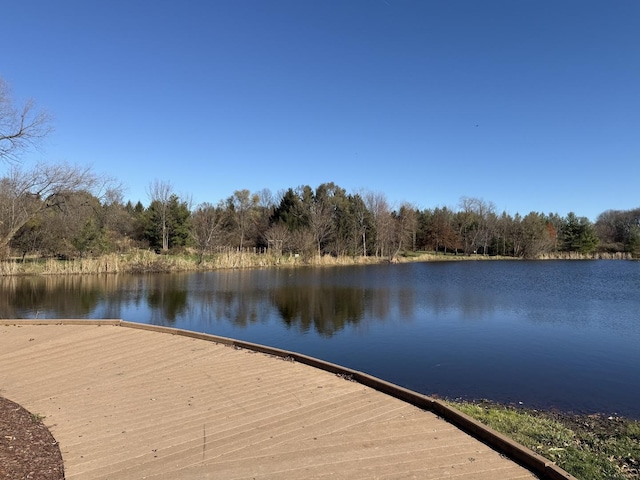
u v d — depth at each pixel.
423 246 64.81
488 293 21.84
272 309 16.80
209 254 37.97
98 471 3.37
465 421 4.25
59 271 26.77
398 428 4.26
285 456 3.65
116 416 4.57
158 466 3.46
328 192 53.75
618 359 9.88
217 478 3.27
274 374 6.17
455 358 9.90
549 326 13.70
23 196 23.00
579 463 4.54
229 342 7.96
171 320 14.56
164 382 5.79
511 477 3.32
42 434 4.06
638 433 5.87
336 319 14.80
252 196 65.00
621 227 68.06
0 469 3.28
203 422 4.41
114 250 34.44
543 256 58.50
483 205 63.62
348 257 45.62
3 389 5.46
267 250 41.94
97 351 7.46
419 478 3.29
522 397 7.50
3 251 25.58
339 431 4.19
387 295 20.86
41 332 8.97
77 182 22.88
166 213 43.03
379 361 9.65
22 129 15.85
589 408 6.98
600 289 23.95
